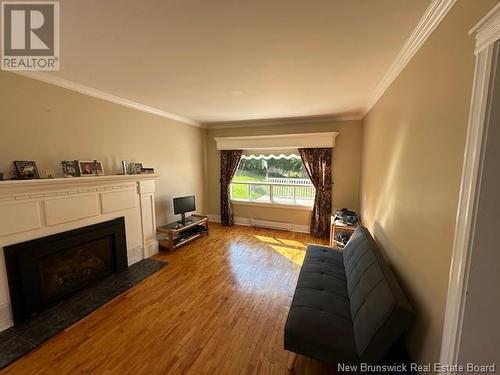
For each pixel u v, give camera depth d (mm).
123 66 2090
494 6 818
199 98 3105
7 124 2111
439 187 1199
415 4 1260
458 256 976
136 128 3482
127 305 2381
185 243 4074
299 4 1268
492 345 940
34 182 2064
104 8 1289
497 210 878
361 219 3893
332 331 1520
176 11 1321
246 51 1813
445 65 1174
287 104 3402
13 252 2039
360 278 1872
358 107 3570
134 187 3285
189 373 1619
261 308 2338
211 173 5418
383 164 2414
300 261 3432
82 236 2596
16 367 1660
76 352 1793
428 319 1263
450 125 1109
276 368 1661
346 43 1688
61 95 2510
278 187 5035
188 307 2352
